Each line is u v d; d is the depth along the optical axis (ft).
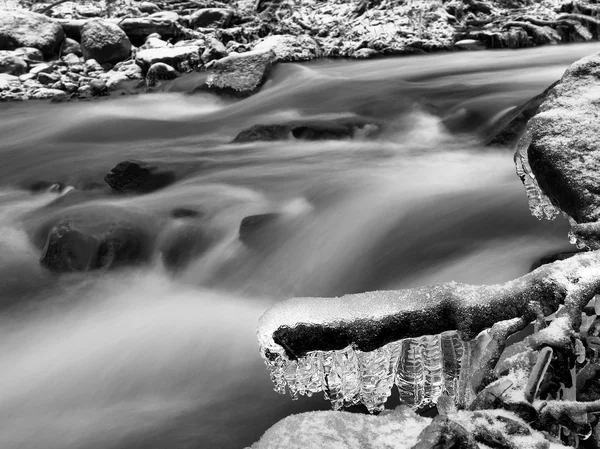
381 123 45.88
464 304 4.50
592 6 72.33
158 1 87.97
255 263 30.83
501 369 4.78
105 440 19.58
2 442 20.10
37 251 33.27
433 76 56.75
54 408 21.80
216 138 49.70
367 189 34.04
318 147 44.09
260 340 4.40
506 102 45.29
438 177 35.60
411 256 28.32
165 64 67.56
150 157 44.27
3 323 27.35
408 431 5.02
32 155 48.01
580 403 4.38
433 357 4.76
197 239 32.27
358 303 4.50
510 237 27.53
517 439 4.22
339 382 4.56
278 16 82.48
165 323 26.32
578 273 4.54
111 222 32.12
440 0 77.36
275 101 56.03
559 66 56.44
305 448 4.87
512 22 70.13
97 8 87.04
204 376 22.61
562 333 4.33
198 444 18.95
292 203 34.01
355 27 74.74
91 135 52.34
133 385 22.62
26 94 64.44
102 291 29.43
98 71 71.10
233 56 63.05
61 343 25.70
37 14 75.36
